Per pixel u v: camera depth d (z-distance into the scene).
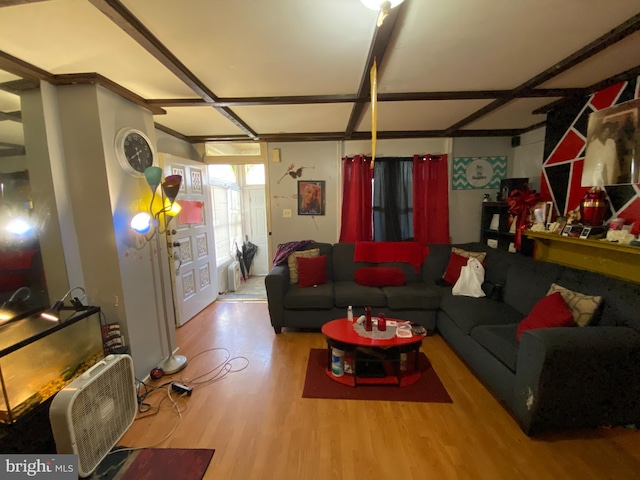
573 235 2.28
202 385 2.23
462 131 3.62
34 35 1.40
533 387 1.63
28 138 1.80
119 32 1.41
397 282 3.26
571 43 1.59
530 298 2.43
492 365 2.03
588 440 1.67
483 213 3.68
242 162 3.94
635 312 1.70
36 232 1.85
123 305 2.06
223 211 4.78
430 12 1.30
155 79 1.93
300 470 1.51
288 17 1.31
